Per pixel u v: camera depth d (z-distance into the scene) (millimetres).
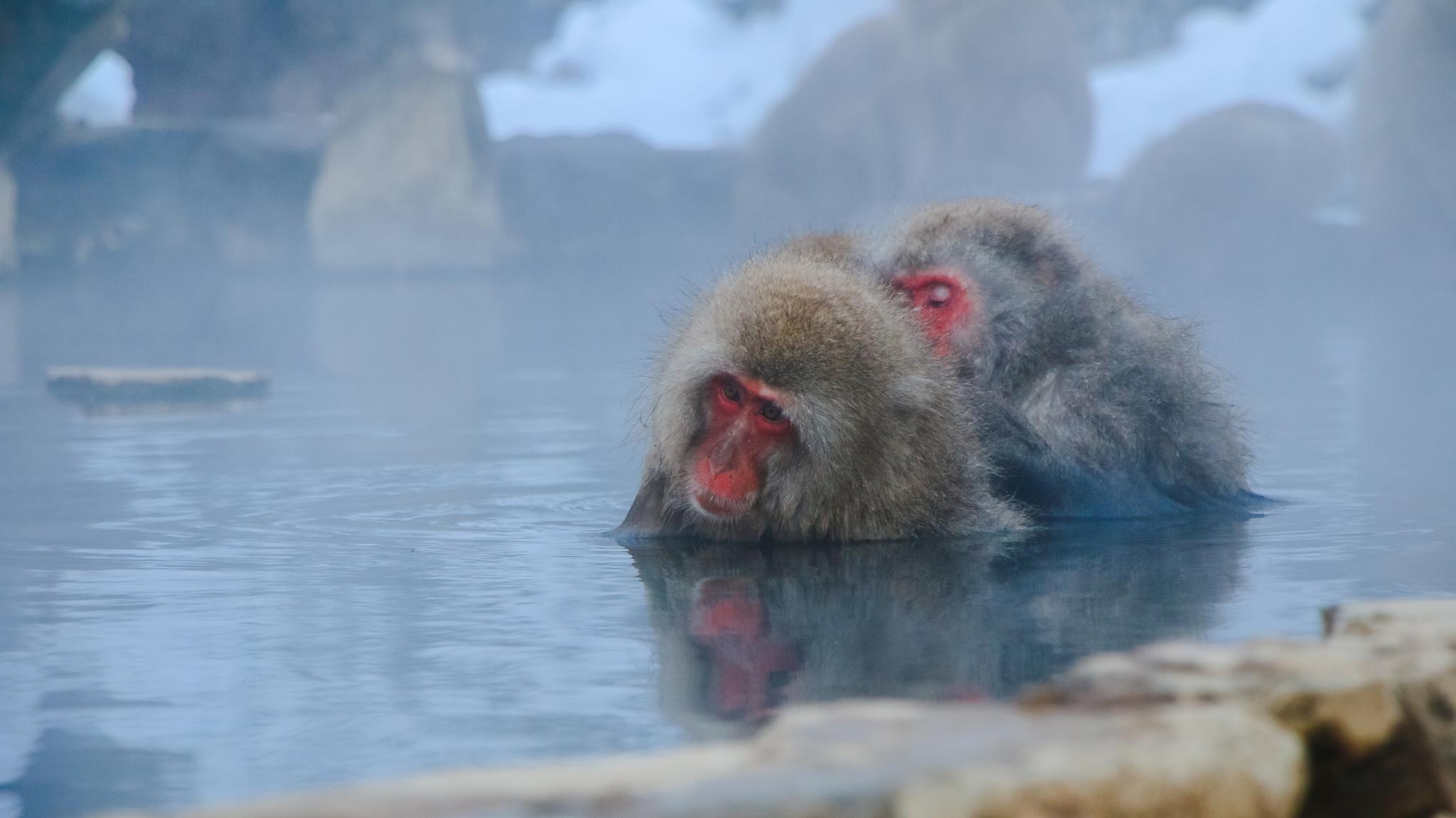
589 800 2865
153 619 5754
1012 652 4988
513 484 10133
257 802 2916
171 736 4090
